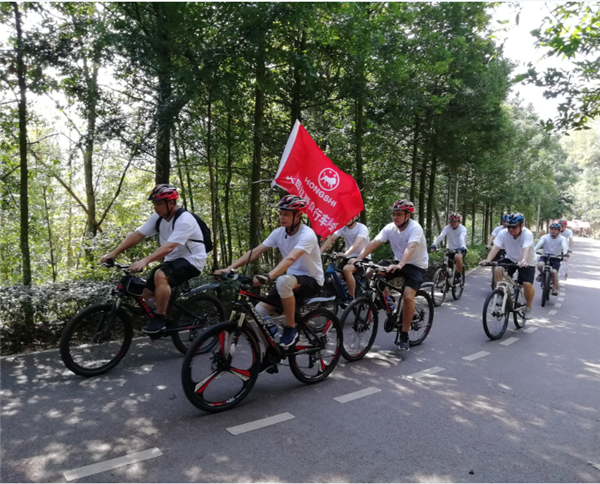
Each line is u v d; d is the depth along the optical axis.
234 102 8.18
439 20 12.83
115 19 7.25
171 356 5.55
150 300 5.34
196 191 13.09
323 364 5.10
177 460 3.33
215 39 7.11
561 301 11.19
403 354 6.10
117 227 11.42
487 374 5.45
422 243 5.98
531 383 5.21
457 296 10.64
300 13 6.98
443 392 4.83
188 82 6.77
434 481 3.21
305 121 11.80
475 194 24.95
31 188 13.73
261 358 4.48
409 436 3.83
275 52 7.91
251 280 4.20
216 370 4.14
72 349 4.89
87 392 4.45
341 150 12.08
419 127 14.16
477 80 13.63
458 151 14.88
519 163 29.55
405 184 17.16
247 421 3.98
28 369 5.00
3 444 3.46
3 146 8.52
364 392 4.74
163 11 6.67
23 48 6.45
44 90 6.83
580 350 6.66
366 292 6.02
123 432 3.70
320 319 5.06
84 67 7.36
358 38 8.88
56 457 3.31
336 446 3.62
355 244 7.26
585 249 39.00
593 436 3.97
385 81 10.96
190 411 4.13
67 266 14.78
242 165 11.90
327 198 5.93
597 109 5.65
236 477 3.15
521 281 7.76
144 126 8.04
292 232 4.75
